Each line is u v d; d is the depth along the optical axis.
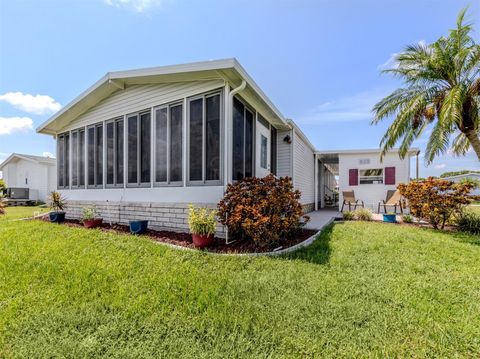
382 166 11.20
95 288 2.70
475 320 2.14
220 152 4.87
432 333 1.96
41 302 2.44
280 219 4.34
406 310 2.27
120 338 1.94
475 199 5.95
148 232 5.41
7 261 3.51
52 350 1.82
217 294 2.55
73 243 4.38
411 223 7.34
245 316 2.18
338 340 1.89
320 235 5.24
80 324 2.10
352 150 11.49
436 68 6.70
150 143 5.88
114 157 6.60
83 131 7.47
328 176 18.84
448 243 4.58
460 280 2.95
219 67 4.44
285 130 8.78
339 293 2.57
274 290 2.64
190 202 5.20
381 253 3.96
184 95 5.38
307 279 2.91
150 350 1.81
